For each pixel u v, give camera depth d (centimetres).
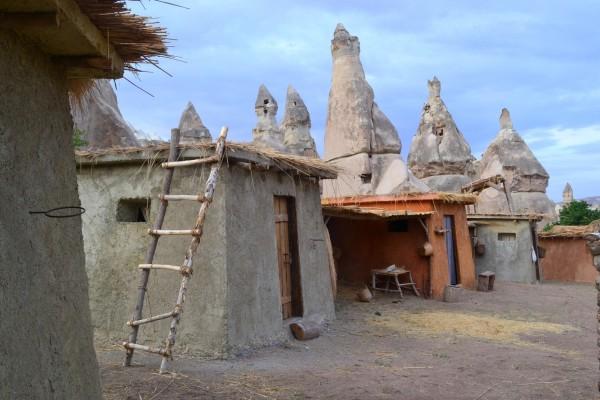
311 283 1042
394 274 1462
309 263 1044
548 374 740
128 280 815
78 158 850
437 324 1130
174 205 799
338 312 1230
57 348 316
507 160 3266
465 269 1680
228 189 780
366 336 996
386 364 779
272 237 903
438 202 1565
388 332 1041
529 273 2033
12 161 288
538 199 3212
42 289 305
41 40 312
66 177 351
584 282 2167
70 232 348
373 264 1620
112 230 839
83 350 352
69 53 334
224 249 762
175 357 739
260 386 611
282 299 958
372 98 2488
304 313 995
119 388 552
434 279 1506
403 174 2180
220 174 779
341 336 985
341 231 1681
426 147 3077
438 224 1551
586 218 2894
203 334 755
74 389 333
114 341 808
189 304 769
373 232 1633
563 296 1673
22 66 303
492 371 753
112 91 1734
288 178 987
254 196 855
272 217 909
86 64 350
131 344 653
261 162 824
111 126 1524
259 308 835
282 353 814
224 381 619
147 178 826
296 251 999
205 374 643
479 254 2095
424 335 1023
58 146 343
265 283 861
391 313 1253
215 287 760
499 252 2086
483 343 964
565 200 6091
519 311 1378
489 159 3391
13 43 294
